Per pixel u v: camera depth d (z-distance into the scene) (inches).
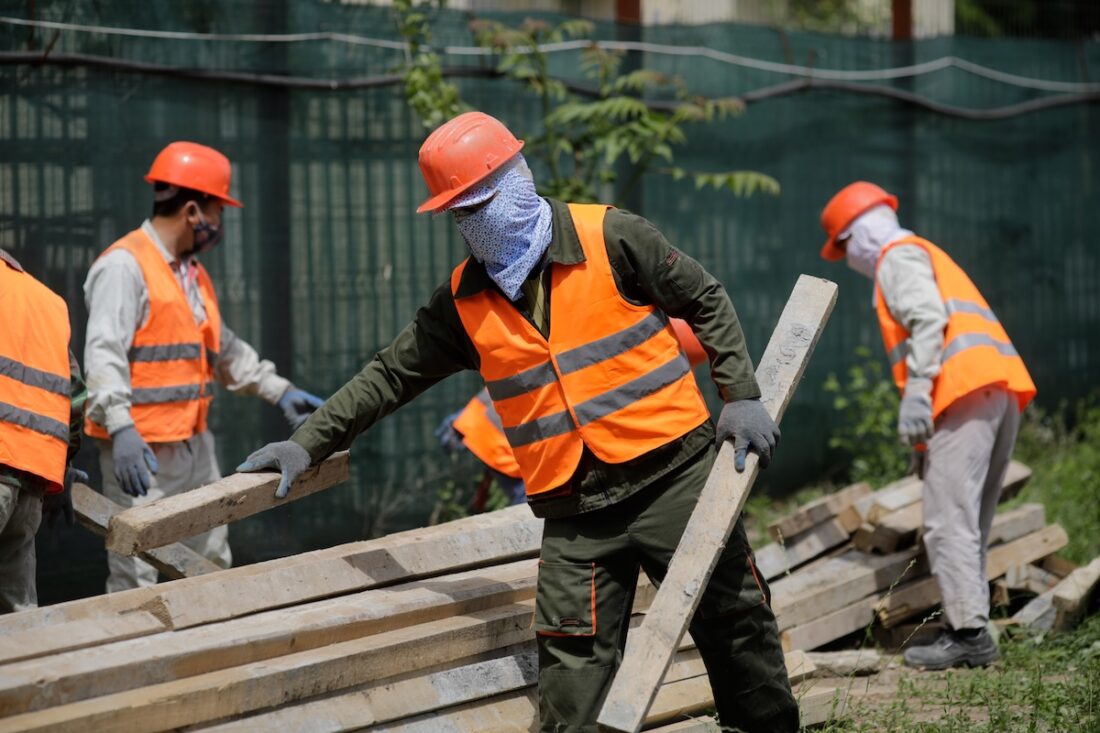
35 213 337.1
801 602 330.0
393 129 397.1
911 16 510.3
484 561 254.4
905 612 340.2
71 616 205.8
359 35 388.8
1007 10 614.5
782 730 222.8
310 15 380.5
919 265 338.6
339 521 391.9
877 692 304.5
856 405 500.7
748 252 476.7
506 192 209.2
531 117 426.0
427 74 390.0
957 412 328.8
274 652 205.8
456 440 366.9
